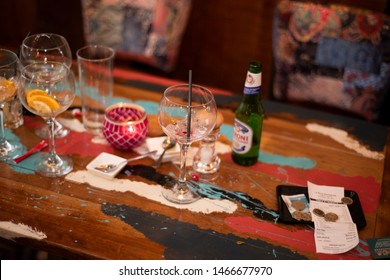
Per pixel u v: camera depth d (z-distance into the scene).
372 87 1.67
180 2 2.39
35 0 3.04
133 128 1.23
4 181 1.14
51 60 1.29
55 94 1.12
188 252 0.99
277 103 1.53
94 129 1.35
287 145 1.34
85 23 2.52
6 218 1.04
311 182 1.20
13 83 1.19
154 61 2.48
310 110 1.50
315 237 1.04
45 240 0.99
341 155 1.31
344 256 1.01
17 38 3.22
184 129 1.06
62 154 1.25
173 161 1.26
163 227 1.05
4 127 1.29
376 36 1.62
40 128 1.34
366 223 1.09
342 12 1.64
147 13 2.40
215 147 1.31
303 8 1.67
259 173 1.22
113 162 1.20
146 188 1.15
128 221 1.05
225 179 1.20
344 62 1.68
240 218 1.08
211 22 2.76
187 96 1.16
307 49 1.70
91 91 1.45
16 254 1.63
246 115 1.19
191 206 1.11
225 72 2.88
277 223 1.08
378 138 1.40
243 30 2.71
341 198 1.15
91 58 1.43
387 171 1.26
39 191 1.12
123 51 2.49
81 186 1.14
